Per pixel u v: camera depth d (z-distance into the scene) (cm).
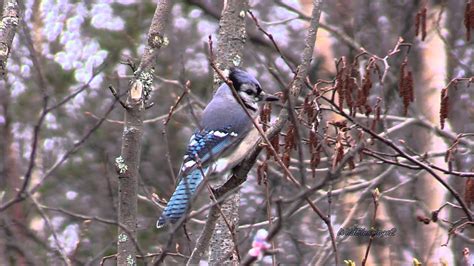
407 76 965
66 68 1705
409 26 1642
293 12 1758
